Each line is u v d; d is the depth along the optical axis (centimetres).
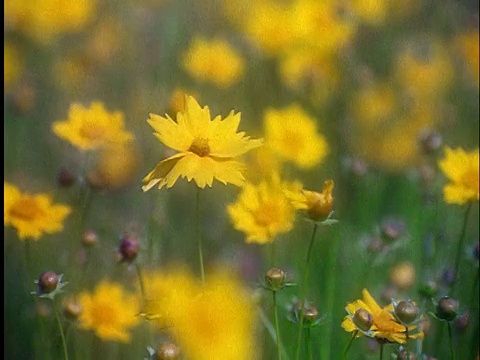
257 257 161
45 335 150
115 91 178
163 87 179
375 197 169
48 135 170
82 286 152
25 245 154
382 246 157
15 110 172
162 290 143
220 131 140
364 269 159
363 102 179
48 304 152
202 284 141
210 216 164
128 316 146
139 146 166
